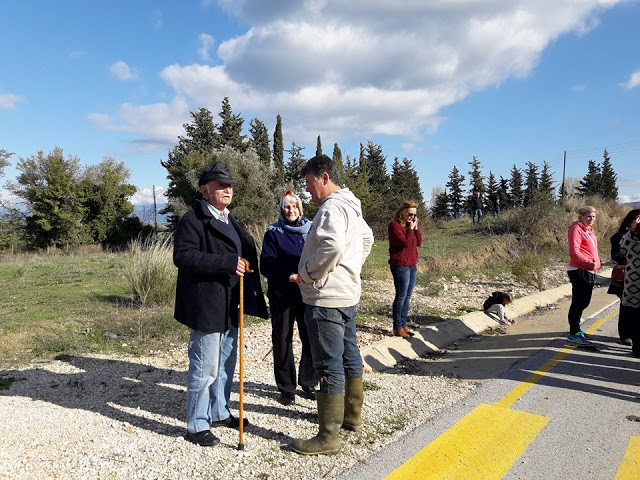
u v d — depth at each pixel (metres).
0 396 4.11
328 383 3.25
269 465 3.09
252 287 3.80
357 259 3.38
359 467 3.10
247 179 25.62
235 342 3.72
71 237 34.56
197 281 3.31
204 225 3.44
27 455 3.04
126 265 8.77
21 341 5.79
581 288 6.14
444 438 3.53
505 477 3.01
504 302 7.86
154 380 4.66
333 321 3.26
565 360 5.54
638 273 5.50
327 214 3.18
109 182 36.06
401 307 6.32
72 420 3.64
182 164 31.28
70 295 8.97
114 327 6.36
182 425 3.65
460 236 18.97
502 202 43.38
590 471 3.08
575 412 4.04
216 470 2.99
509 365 5.41
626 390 4.57
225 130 40.91
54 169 34.69
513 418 3.91
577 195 26.38
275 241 4.21
